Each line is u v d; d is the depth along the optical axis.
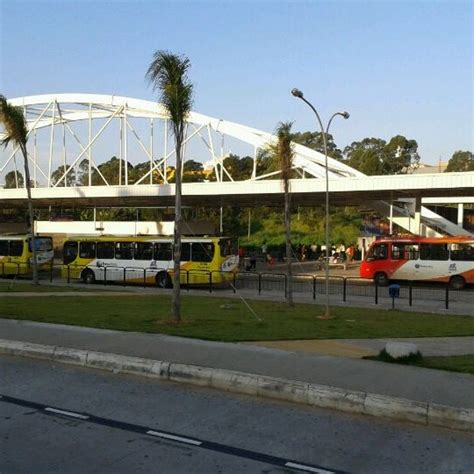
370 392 7.60
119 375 9.52
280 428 6.79
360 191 43.28
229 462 5.72
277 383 8.13
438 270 32.34
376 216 59.12
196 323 14.49
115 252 34.19
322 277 37.41
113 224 62.47
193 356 9.95
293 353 10.30
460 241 32.03
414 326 15.97
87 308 18.23
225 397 8.17
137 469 5.53
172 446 6.17
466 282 31.67
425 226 50.28
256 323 14.99
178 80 15.07
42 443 6.26
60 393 8.34
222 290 29.67
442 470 5.53
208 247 31.42
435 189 40.69
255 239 71.31
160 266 32.59
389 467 5.60
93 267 34.72
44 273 42.06
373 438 6.46
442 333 14.69
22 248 39.09
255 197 52.84
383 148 118.06
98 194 57.59
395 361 9.59
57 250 64.50
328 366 9.20
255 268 48.25
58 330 12.84
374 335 13.73
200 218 82.94
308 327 14.67
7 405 7.71
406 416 7.11
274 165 22.97
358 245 60.03
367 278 34.47
